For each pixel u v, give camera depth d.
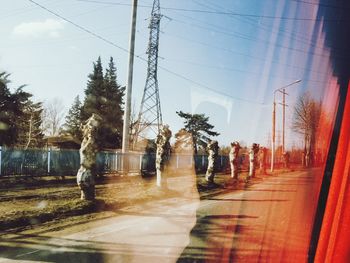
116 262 4.14
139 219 7.05
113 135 21.98
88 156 11.36
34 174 16.47
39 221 8.34
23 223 8.04
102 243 5.66
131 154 15.62
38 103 28.38
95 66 23.06
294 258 1.27
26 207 9.52
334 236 1.24
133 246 4.39
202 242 2.12
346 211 1.24
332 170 1.28
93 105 22.98
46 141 26.66
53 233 7.06
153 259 2.52
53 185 15.23
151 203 7.84
